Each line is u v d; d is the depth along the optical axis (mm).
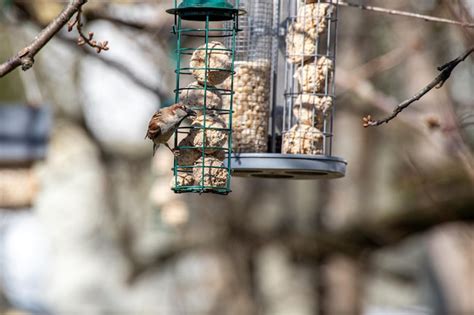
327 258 16422
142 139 18359
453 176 14062
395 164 15469
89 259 23516
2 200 12852
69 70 16328
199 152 7723
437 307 21234
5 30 14352
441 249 20562
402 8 13914
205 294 21016
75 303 23438
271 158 8016
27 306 21125
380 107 12812
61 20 6785
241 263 16672
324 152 8508
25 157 12727
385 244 15414
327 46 8633
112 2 12312
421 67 15242
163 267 17469
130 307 23453
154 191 12391
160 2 12625
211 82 7809
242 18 8656
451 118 10961
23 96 15617
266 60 8641
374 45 15883
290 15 8695
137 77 12945
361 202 15453
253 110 8547
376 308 25469
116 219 16750
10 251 23438
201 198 16078
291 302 20984
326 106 8555
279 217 16125
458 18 9250
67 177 20672
